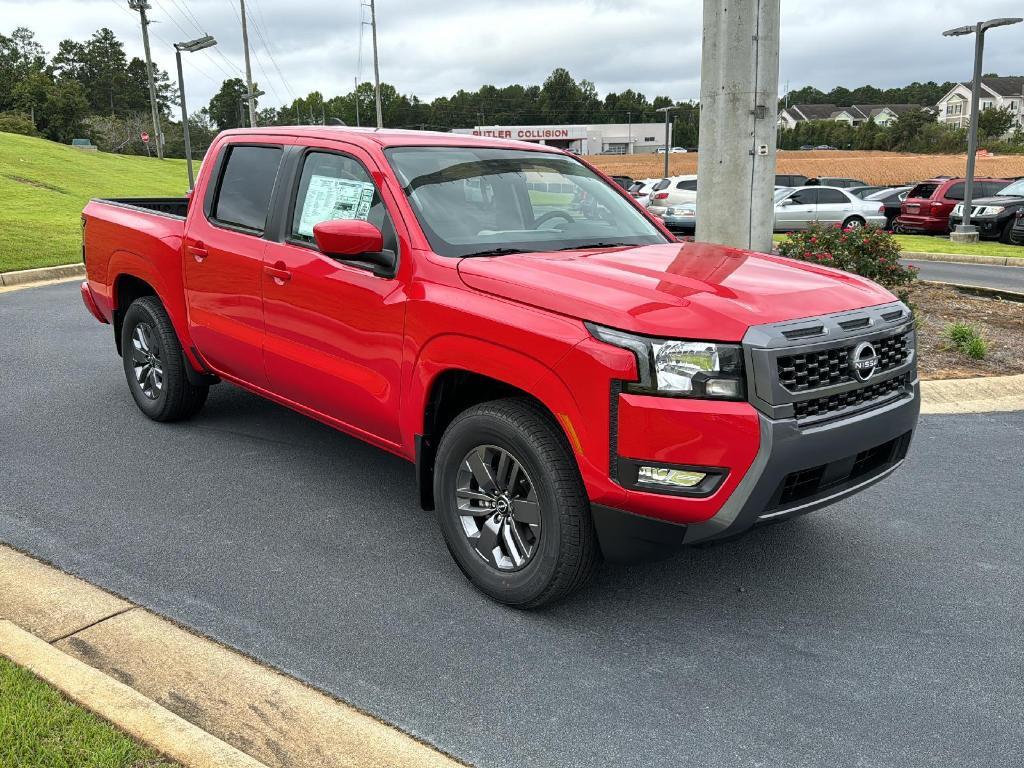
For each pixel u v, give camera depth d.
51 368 7.27
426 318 3.60
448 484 3.63
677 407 2.96
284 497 4.62
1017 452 5.59
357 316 3.95
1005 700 2.98
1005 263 17.47
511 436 3.32
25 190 27.94
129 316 5.71
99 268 5.93
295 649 3.19
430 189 4.01
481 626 3.39
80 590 3.56
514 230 4.10
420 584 3.72
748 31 8.81
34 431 5.60
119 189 36.31
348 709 2.84
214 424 5.80
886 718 2.87
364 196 4.08
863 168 58.94
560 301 3.21
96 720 2.58
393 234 3.88
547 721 2.81
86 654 3.10
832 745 2.72
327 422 4.51
